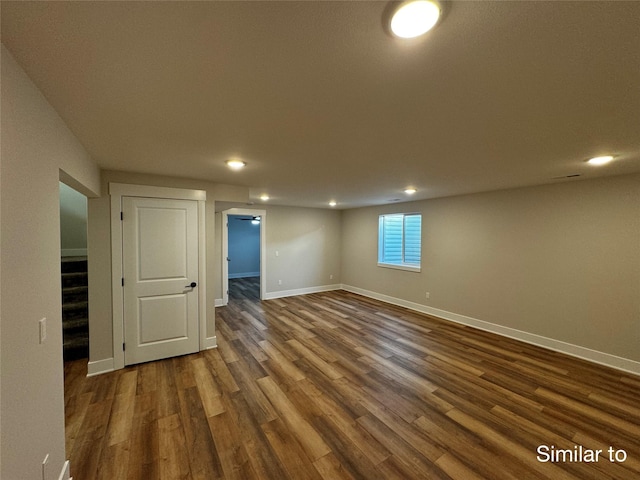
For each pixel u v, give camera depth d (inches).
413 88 52.3
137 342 128.0
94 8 32.7
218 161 104.3
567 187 139.3
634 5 32.1
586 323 133.3
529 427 86.0
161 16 34.3
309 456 74.5
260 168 115.0
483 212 173.9
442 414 92.1
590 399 100.6
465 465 71.7
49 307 56.2
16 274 43.1
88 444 78.4
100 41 38.7
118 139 79.7
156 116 64.4
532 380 113.7
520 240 156.6
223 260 235.5
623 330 123.0
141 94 54.4
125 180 123.7
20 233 44.5
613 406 96.5
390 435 82.4
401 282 230.4
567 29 36.1
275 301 247.8
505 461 73.0
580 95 54.3
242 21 35.1
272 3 32.1
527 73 46.9
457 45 39.6
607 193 127.2
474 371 121.3
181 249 137.3
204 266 143.8
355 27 36.0
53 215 58.8
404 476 68.4
